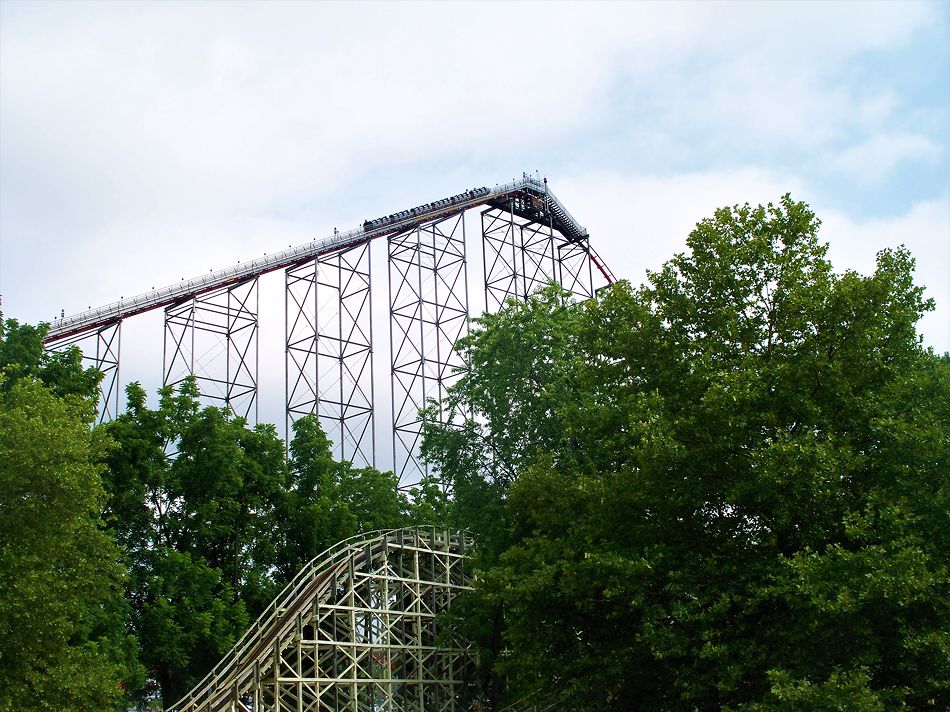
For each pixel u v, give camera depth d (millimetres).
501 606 39531
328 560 41312
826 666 23016
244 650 38406
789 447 23547
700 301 28141
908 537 22656
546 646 27797
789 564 22750
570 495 30922
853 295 25703
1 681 25969
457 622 42250
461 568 45625
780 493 24453
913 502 24047
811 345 26250
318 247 66562
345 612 42094
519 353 42719
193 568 43938
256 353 63531
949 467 23906
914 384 25578
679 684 25219
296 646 37781
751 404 25703
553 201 78688
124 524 44094
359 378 67125
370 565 42688
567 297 45625
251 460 49469
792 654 23672
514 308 44531
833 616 22188
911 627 22750
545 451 40812
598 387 31062
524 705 39438
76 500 28219
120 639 38906
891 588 21531
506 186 75812
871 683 23891
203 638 43281
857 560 22156
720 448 25672
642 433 26156
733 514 26594
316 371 64938
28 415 29984
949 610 22703
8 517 27016
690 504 26547
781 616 24500
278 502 50688
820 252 27656
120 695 29594
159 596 42406
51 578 27141
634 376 29047
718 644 24281
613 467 35500
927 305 26797
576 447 39656
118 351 60375
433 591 43844
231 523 48188
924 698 23656
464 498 42406
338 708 40312
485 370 43781
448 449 43750
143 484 44906
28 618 26406
